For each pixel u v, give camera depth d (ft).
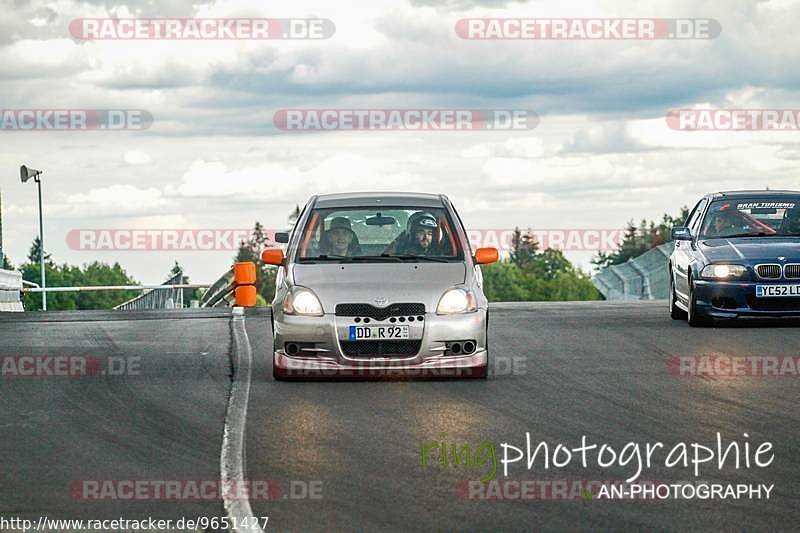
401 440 88.89
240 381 118.01
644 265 349.20
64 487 75.61
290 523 67.10
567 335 153.58
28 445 88.07
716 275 159.12
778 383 113.19
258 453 84.84
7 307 265.34
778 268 158.30
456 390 111.45
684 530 65.31
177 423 95.96
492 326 165.89
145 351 140.97
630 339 148.46
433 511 69.36
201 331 163.43
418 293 117.70
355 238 127.44
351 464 81.25
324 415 99.25
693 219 179.32
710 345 141.49
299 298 118.32
